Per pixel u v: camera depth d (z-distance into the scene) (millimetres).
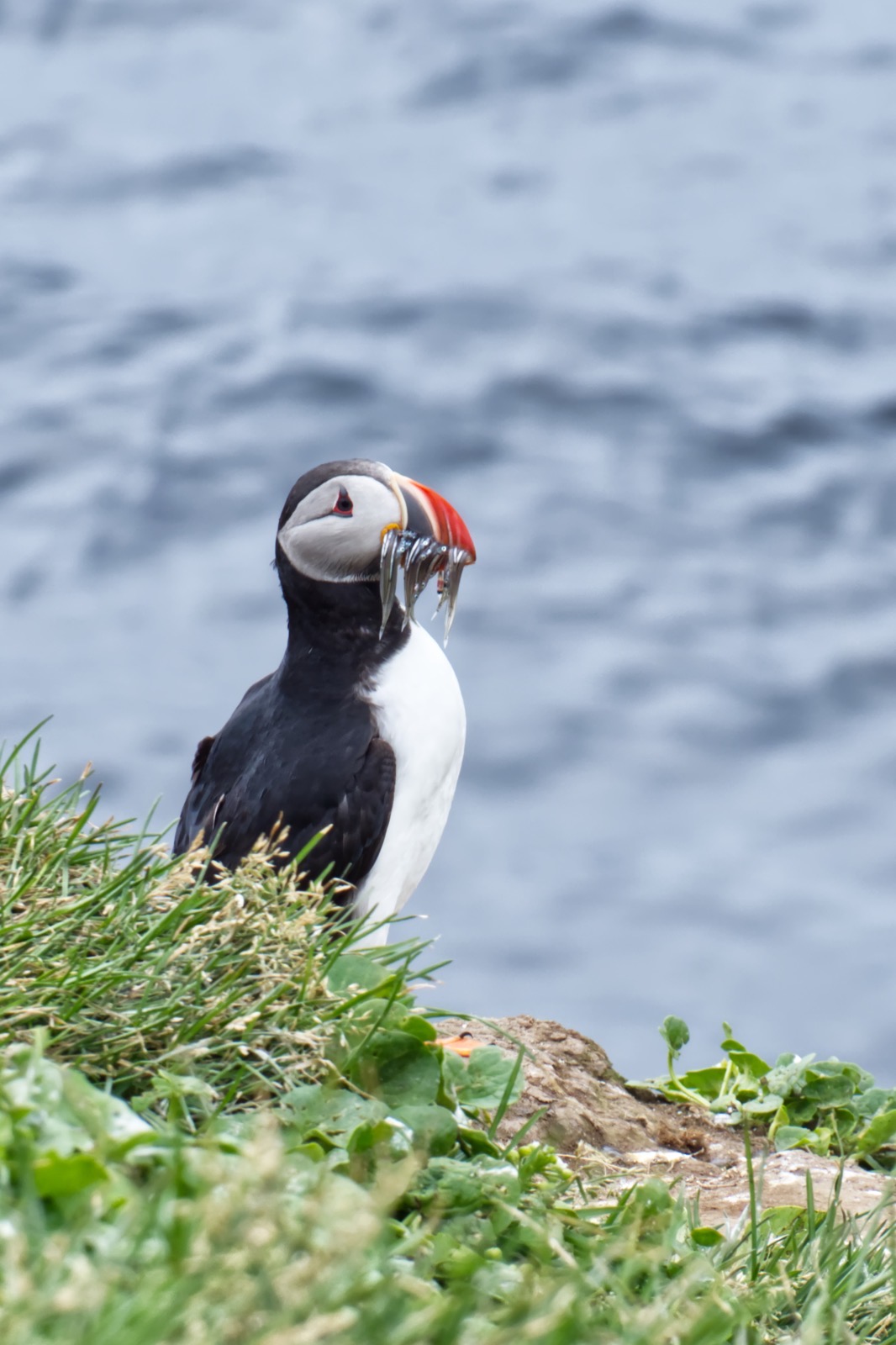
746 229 37906
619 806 17953
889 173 41625
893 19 52906
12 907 3166
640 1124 4078
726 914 15883
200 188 42031
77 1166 2297
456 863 16656
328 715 4754
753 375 29641
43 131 46625
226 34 54406
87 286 35062
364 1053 3133
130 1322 1996
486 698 19906
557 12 51188
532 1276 2502
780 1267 3080
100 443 26844
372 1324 2143
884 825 17594
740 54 50250
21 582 22734
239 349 30766
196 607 21969
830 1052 13703
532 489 25766
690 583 22922
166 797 17297
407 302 32812
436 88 48500
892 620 21938
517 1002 14305
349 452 26828
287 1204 2383
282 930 3258
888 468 26359
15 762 3668
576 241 36969
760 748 19266
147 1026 2959
